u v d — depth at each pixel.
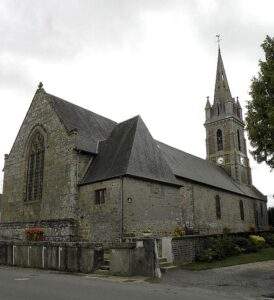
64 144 25.44
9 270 17.30
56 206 24.70
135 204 21.81
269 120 17.31
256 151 18.86
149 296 10.03
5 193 29.97
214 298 10.11
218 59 59.47
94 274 15.25
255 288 11.98
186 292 11.03
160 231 23.06
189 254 18.38
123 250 14.87
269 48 18.80
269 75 18.02
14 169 29.78
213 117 55.81
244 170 53.66
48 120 27.39
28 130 29.19
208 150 54.94
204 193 34.88
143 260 14.60
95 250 15.75
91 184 23.44
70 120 27.14
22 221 27.36
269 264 17.92
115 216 21.30
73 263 16.38
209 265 17.52
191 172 35.47
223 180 43.72
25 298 9.34
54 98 28.48
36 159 28.00
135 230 21.39
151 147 25.67
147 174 23.19
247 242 22.78
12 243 20.03
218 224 36.19
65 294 9.98
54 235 24.16
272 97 18.31
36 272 16.28
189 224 30.89
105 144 26.58
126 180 21.67
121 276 14.54
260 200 51.09
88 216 23.03
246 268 16.67
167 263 16.67
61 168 25.11
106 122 31.33
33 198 27.28
